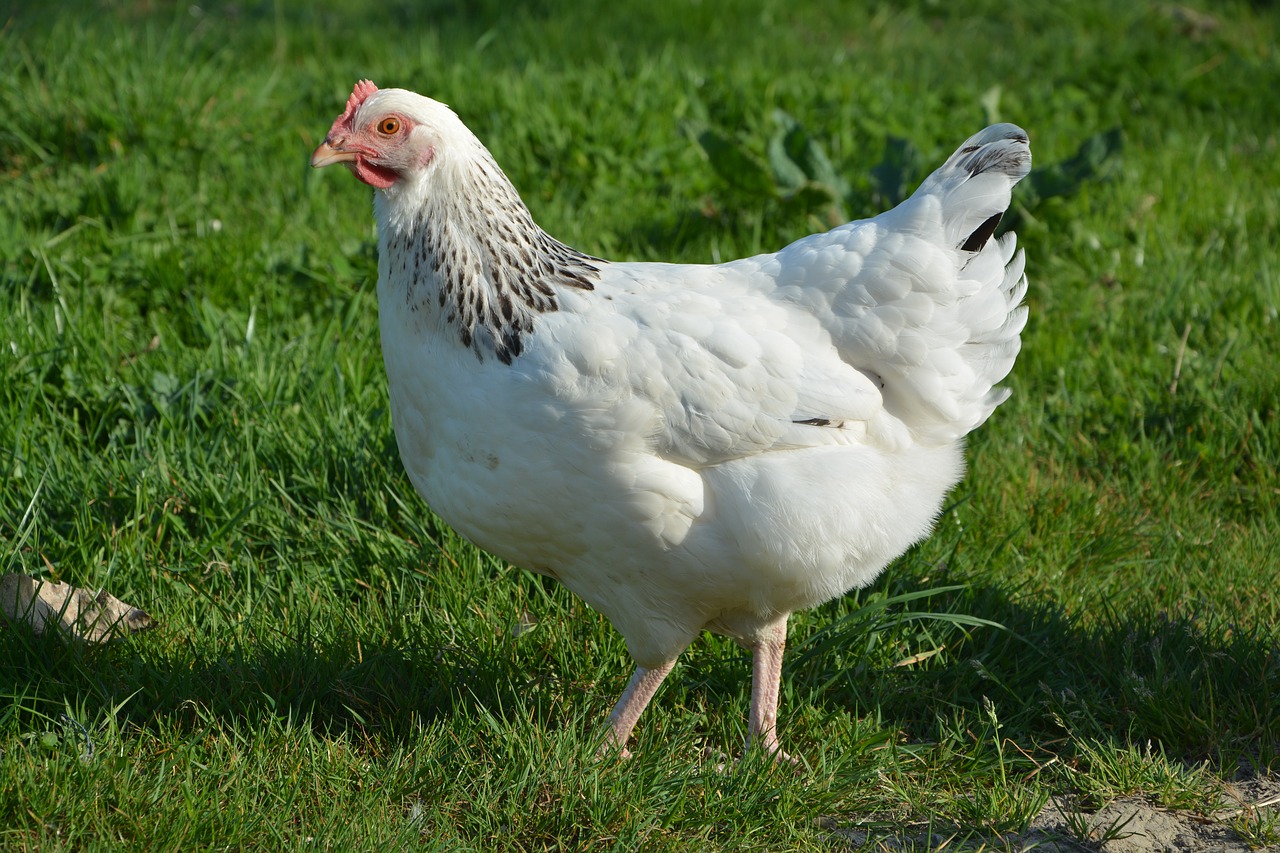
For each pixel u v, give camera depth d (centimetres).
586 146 745
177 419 476
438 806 331
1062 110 903
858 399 331
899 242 333
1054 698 387
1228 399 545
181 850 302
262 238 621
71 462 445
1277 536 474
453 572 426
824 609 429
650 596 342
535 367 315
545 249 337
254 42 980
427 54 876
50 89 747
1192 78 987
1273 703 381
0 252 571
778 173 673
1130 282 649
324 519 440
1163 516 494
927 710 392
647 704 370
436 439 338
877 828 339
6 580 380
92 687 359
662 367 316
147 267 575
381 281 342
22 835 302
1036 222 643
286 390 496
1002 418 551
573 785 334
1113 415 548
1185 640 405
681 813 334
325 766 338
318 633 389
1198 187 756
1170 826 341
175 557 426
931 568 445
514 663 394
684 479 322
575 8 1110
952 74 1008
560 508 325
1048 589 444
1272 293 615
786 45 1046
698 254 649
